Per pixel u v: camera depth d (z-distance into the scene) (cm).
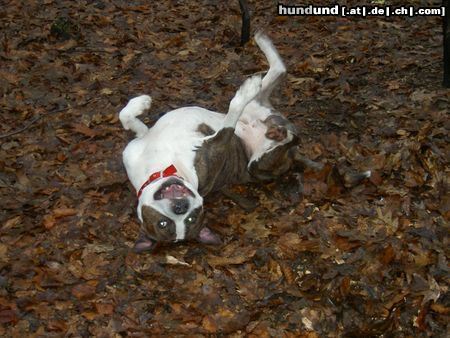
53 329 191
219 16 366
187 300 201
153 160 210
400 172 240
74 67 312
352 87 292
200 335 191
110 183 240
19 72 308
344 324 194
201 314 197
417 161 242
